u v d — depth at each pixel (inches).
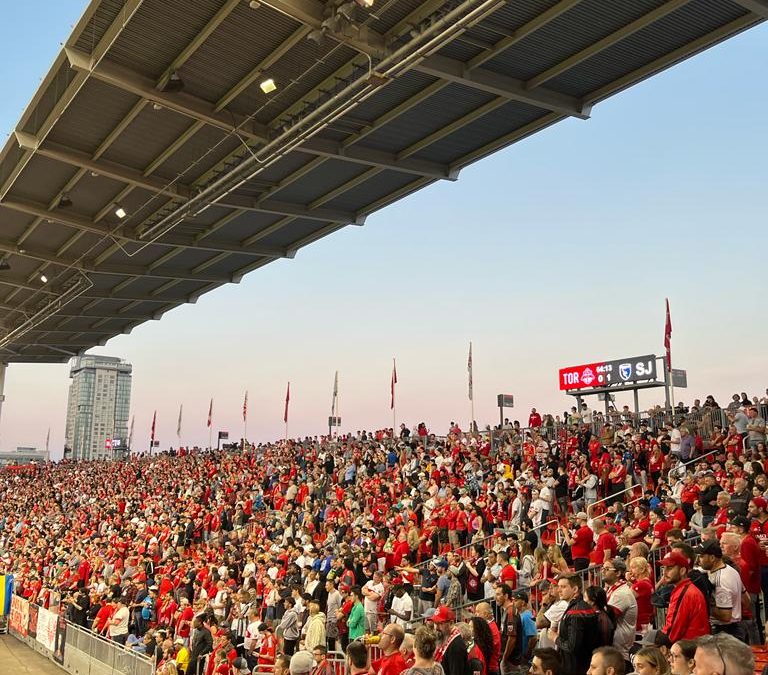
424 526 872.3
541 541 759.1
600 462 900.0
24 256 1485.0
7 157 1112.2
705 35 729.6
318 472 1307.8
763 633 429.7
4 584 1264.8
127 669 713.6
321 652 454.9
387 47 720.3
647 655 218.2
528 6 686.5
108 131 1005.8
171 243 1370.6
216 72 848.9
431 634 283.6
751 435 832.9
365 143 986.1
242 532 1149.7
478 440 1278.3
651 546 533.3
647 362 1283.2
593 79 818.8
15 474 2775.6
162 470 2079.2
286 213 1207.6
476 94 863.1
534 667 253.0
